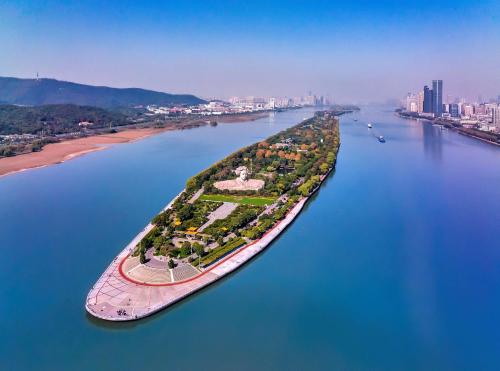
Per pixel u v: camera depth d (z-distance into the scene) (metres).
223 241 157.38
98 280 128.25
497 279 132.00
